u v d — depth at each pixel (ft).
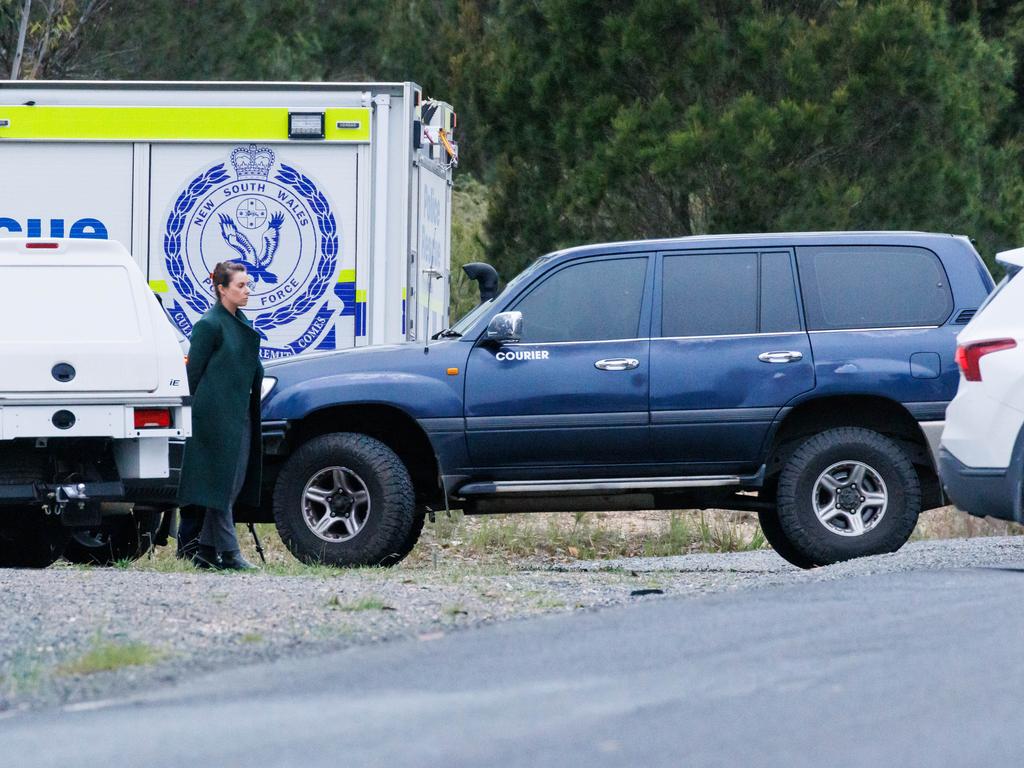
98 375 129.08
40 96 171.22
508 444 138.21
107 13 320.50
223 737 63.67
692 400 137.69
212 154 171.22
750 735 62.03
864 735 61.87
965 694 69.00
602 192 240.32
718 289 139.85
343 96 170.91
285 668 79.20
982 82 282.97
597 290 140.56
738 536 188.14
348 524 138.62
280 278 170.71
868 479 137.80
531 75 259.19
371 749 60.80
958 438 117.08
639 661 78.54
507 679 74.59
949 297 138.92
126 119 171.12
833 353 137.69
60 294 130.31
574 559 177.68
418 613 96.99
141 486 131.44
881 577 112.27
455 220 333.01
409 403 138.00
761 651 80.53
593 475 138.92
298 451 138.72
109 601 98.63
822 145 238.89
